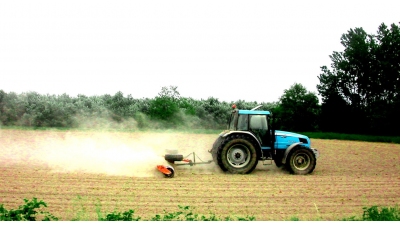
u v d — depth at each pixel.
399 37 47.66
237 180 13.20
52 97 42.53
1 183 11.88
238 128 15.04
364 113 47.44
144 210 9.10
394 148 27.58
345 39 50.84
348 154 23.30
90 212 8.80
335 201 10.42
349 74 48.47
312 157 14.95
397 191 11.92
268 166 16.84
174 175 13.80
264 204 9.90
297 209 9.47
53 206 9.35
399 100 42.75
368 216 8.81
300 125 47.59
